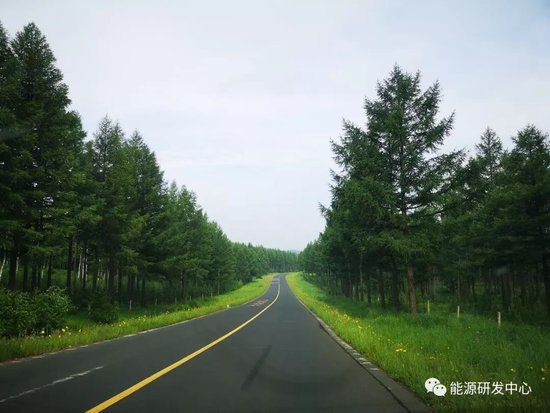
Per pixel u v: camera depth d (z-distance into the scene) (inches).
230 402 271.1
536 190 1057.5
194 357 459.2
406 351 424.2
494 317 1132.5
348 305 1499.8
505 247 1189.7
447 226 910.4
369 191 890.7
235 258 4178.2
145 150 1587.1
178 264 1670.8
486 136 1541.6
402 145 932.6
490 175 1427.2
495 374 309.3
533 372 314.3
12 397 281.1
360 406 261.6
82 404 264.1
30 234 908.6
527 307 1318.9
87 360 437.1
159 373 367.6
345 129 984.3
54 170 965.2
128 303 1664.6
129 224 1314.0
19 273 1700.3
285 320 1045.8
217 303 2138.3
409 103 956.6
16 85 873.5
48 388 307.9
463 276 1581.0
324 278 3602.4
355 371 381.7
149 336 681.0
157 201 1569.9
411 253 882.8
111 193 1284.4
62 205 986.1
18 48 975.6
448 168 901.8
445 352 421.4
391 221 908.0
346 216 1028.5
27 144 893.2
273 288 4510.3
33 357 457.1
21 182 916.0
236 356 468.4
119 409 253.4
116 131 1448.1
